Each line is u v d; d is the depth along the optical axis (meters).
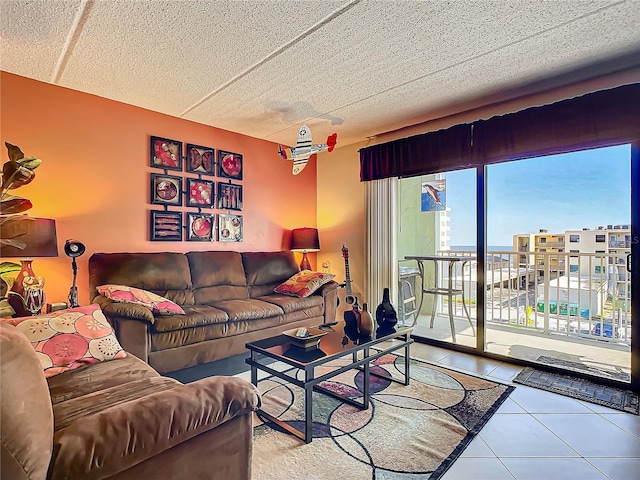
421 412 2.18
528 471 1.62
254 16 1.90
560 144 2.67
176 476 1.11
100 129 3.05
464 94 2.97
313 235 4.46
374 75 2.62
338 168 4.62
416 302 4.16
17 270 2.35
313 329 2.42
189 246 3.64
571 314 3.68
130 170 3.23
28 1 1.76
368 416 2.12
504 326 4.10
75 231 2.93
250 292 3.77
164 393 1.16
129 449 0.99
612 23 1.98
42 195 2.77
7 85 2.61
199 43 2.17
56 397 1.43
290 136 4.18
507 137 2.95
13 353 0.87
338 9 1.85
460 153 3.25
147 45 2.19
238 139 4.07
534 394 2.43
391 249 3.96
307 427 1.85
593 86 2.66
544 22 1.97
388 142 3.87
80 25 1.97
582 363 3.02
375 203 4.09
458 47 2.24
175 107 3.26
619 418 2.11
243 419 1.29
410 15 1.90
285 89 2.86
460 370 2.90
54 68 2.51
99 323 1.99
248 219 4.16
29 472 0.82
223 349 2.82
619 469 1.63
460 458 1.72
